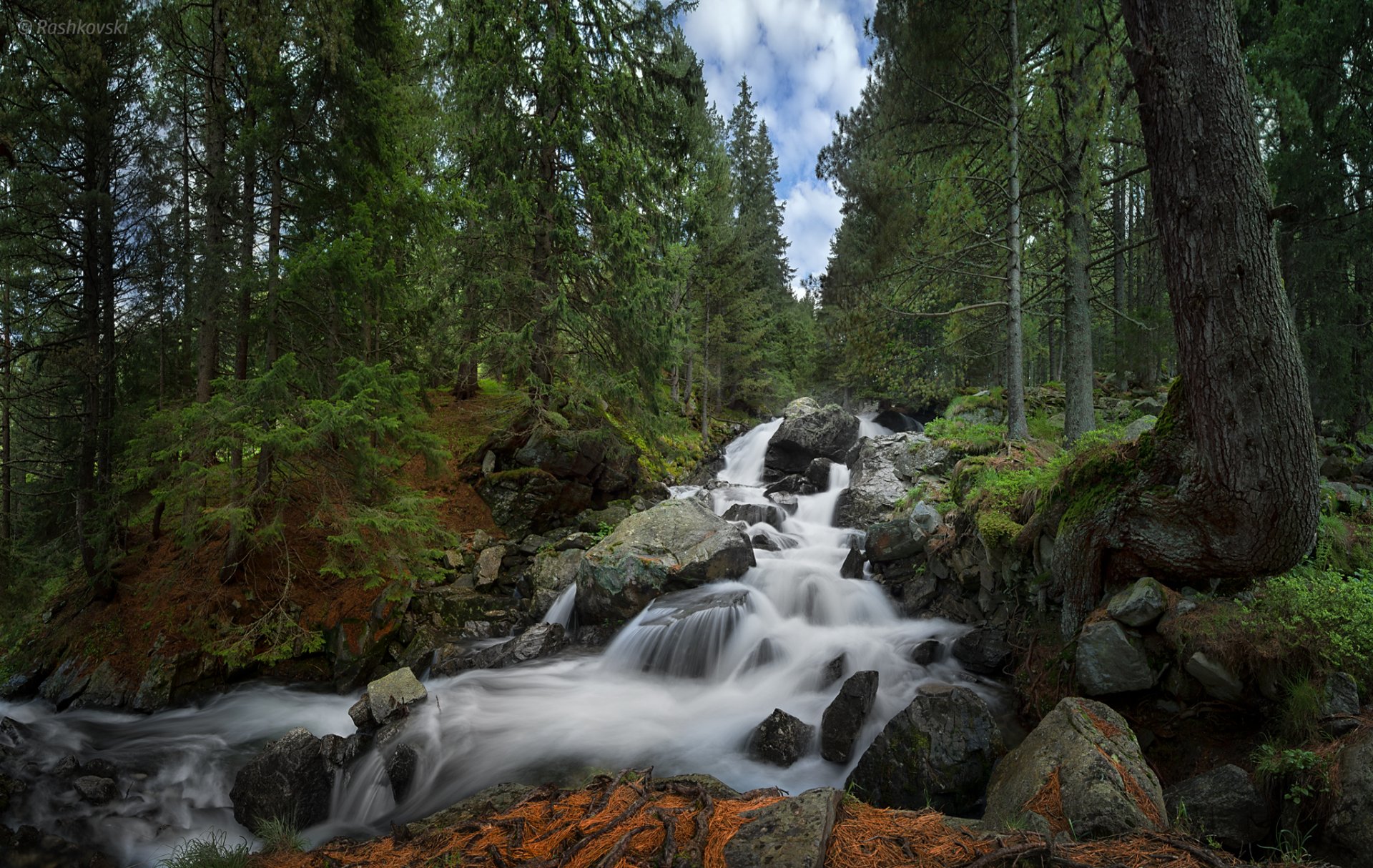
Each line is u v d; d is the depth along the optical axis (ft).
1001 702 21.06
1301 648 14.88
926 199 47.19
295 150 32.55
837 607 30.63
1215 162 14.30
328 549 31.01
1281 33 45.57
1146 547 17.94
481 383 64.80
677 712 24.77
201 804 20.90
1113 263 64.23
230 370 37.19
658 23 49.08
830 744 20.10
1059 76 36.01
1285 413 14.48
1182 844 10.87
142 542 35.01
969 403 57.82
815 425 63.82
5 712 28.12
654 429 48.11
